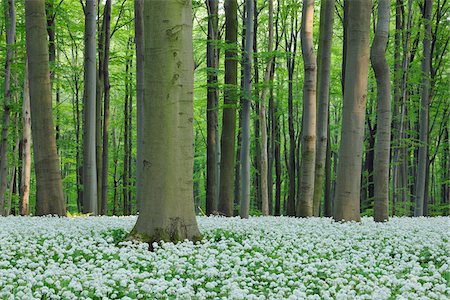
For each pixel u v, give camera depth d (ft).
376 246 31.17
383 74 46.65
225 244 28.76
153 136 29.94
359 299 19.53
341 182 42.47
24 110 61.31
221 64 106.01
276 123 111.04
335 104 126.11
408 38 75.05
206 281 22.41
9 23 60.70
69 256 24.89
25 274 21.36
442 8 81.71
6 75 60.90
